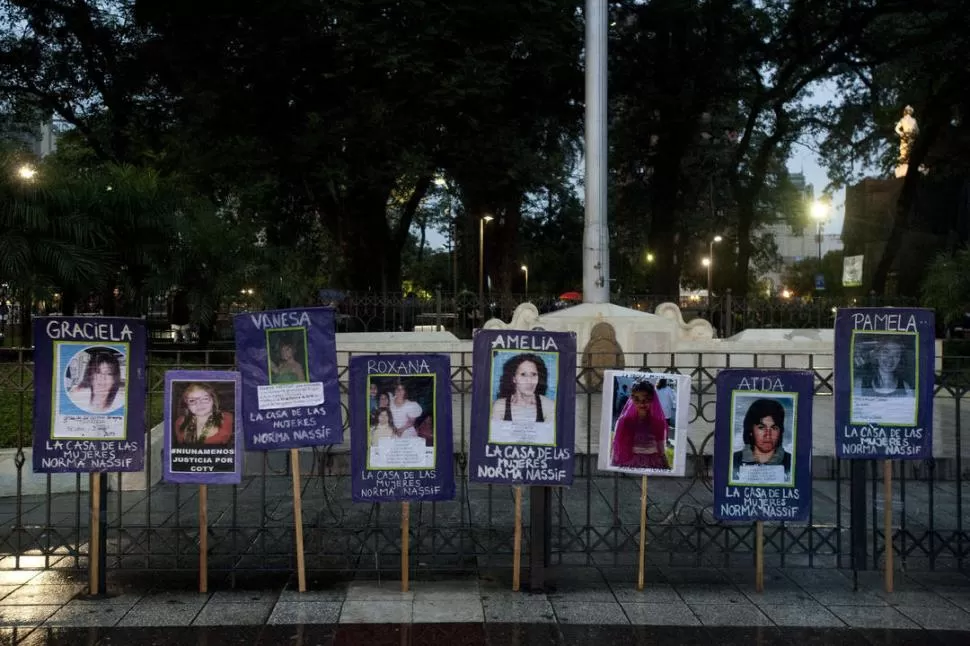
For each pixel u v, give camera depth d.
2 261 11.95
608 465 5.59
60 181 12.72
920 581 5.82
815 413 12.49
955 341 19.77
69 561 6.12
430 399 5.51
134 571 5.90
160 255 13.83
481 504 7.91
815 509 7.69
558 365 5.46
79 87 24.84
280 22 19.70
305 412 5.48
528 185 22.77
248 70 20.73
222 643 4.68
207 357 6.42
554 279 59.25
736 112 31.05
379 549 6.38
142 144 22.88
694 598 5.45
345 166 20.61
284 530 6.70
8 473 8.17
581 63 21.67
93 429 5.44
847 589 5.64
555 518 7.33
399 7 18.91
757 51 26.41
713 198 37.53
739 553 6.44
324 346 5.51
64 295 14.10
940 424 11.59
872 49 25.75
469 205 25.94
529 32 19.30
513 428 5.43
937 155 30.55
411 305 16.47
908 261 32.38
